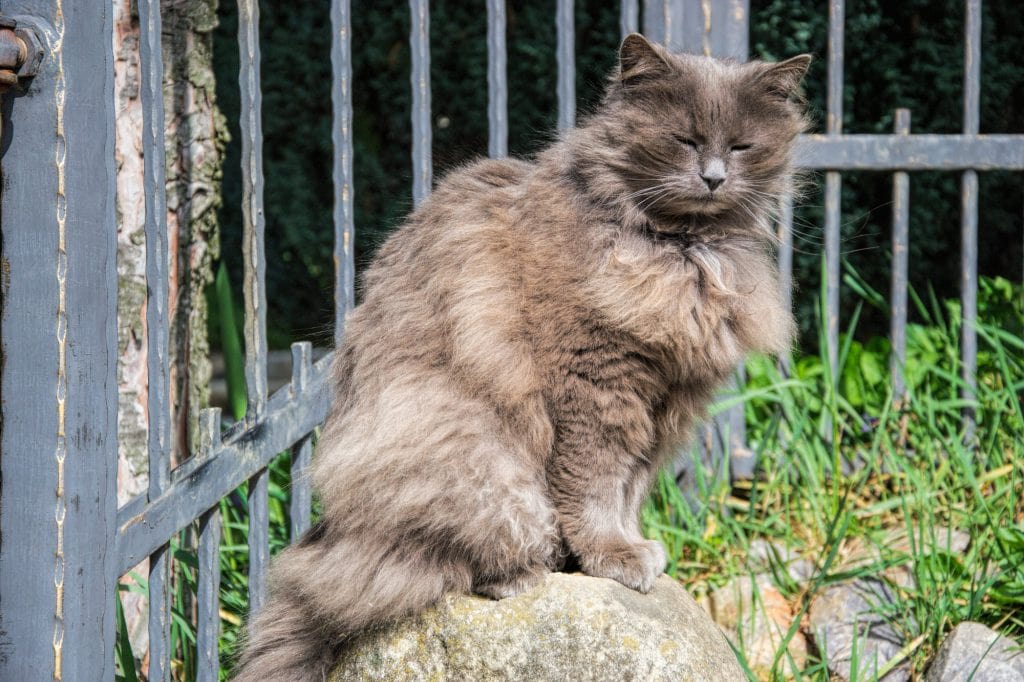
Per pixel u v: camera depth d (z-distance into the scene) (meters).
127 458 3.56
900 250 4.34
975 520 3.87
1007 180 5.93
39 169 2.39
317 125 7.68
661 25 3.89
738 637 3.52
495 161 3.09
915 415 4.40
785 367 4.53
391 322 2.91
